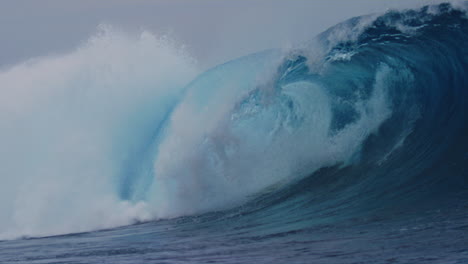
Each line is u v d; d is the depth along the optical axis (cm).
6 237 5700
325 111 6053
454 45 6212
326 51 6394
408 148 5509
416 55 6138
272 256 3412
